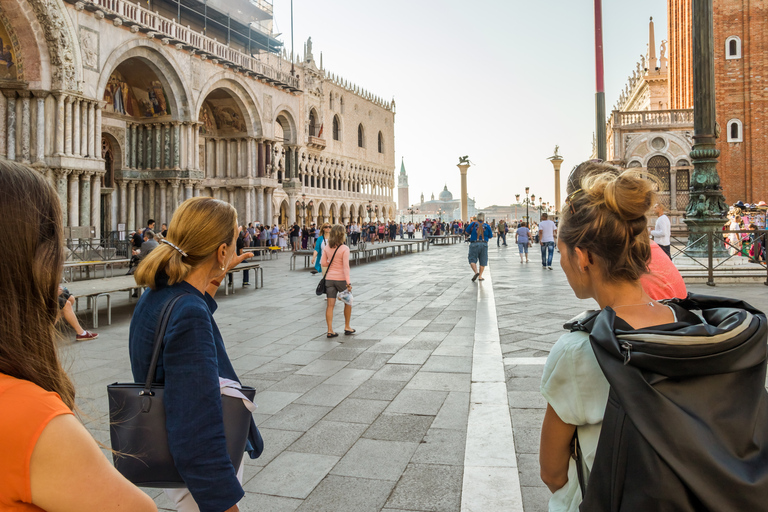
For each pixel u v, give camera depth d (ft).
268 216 118.93
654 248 10.44
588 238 4.92
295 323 33.32
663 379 3.92
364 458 13.57
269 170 118.21
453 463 13.15
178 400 5.72
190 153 93.04
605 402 4.45
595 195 5.01
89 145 71.36
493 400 17.37
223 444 5.76
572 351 4.66
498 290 45.16
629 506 3.87
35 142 66.85
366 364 22.97
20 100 66.23
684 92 120.16
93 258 69.56
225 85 102.73
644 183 4.75
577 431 4.83
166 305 6.24
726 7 103.76
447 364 22.61
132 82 91.45
